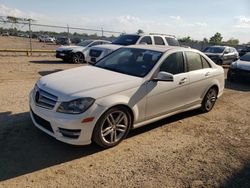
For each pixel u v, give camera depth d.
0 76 9.55
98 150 4.35
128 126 4.59
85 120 3.92
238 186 3.69
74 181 3.49
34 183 3.39
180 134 5.32
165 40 12.50
